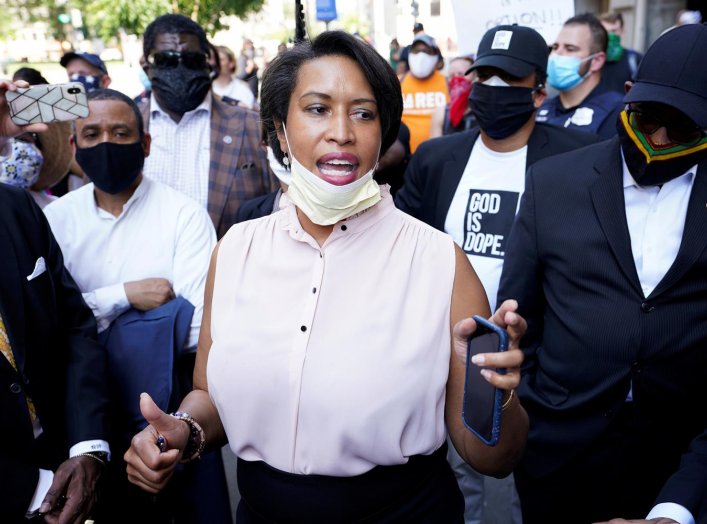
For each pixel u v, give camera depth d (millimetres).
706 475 1475
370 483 1351
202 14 12289
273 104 1438
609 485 1838
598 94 3773
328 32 1337
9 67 18031
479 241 2604
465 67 5730
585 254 1771
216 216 3033
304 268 1398
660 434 1774
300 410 1326
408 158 3742
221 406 1406
